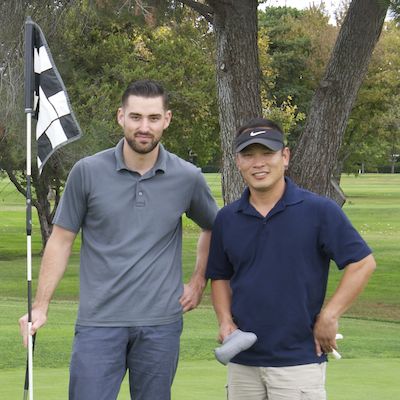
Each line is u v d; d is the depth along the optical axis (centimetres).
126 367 470
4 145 2303
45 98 506
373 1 1417
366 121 4834
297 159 1491
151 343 459
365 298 2017
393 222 4478
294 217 434
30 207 490
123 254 457
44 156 506
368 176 12500
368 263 435
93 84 2781
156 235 462
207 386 713
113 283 454
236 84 1472
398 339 1146
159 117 457
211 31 2634
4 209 5809
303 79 4706
